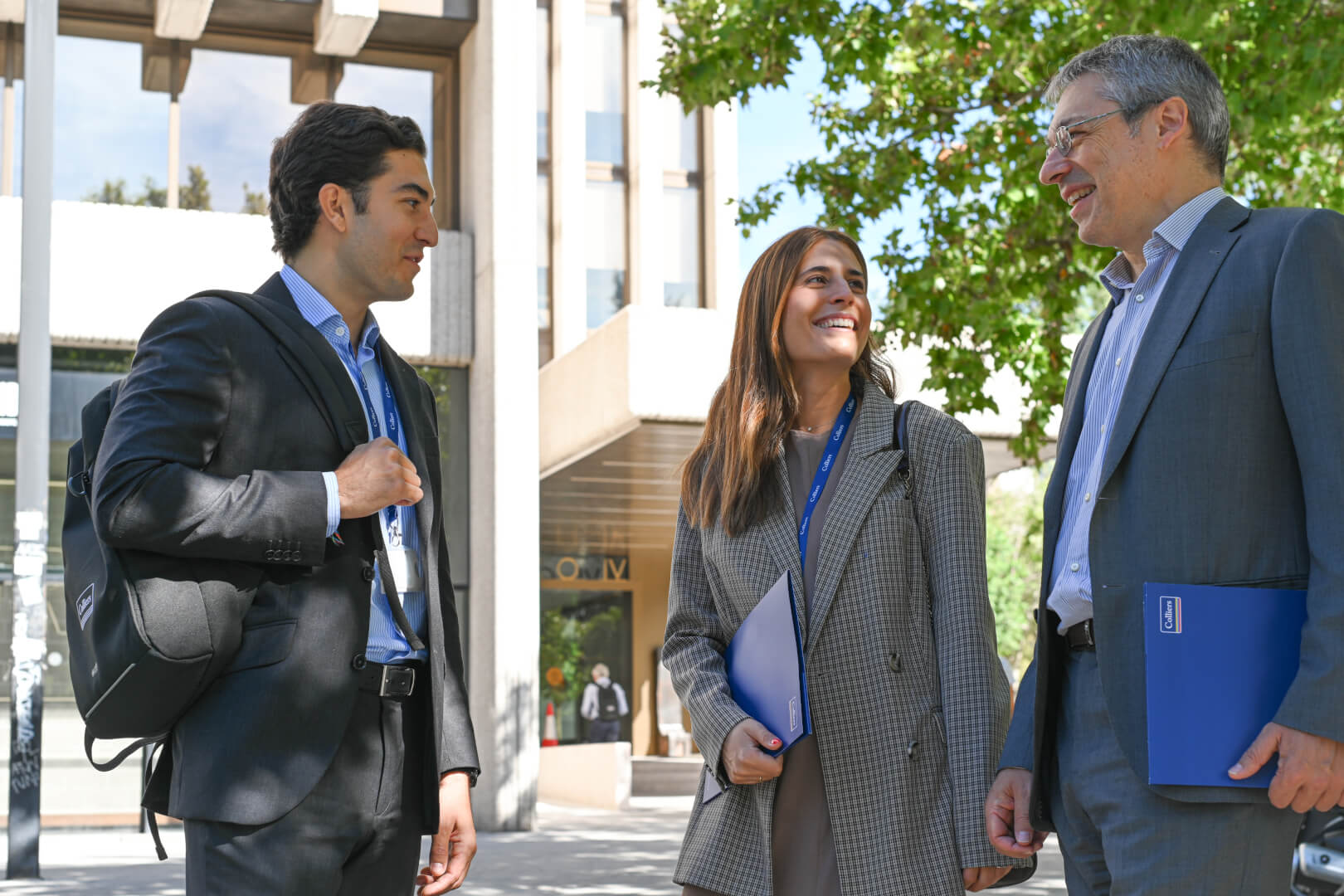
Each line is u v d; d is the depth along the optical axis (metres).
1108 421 2.68
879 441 3.08
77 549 2.54
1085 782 2.58
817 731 2.93
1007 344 10.17
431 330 14.68
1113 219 2.75
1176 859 2.39
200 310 2.58
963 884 2.83
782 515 3.07
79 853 12.02
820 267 3.16
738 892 2.90
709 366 14.02
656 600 26.75
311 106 2.85
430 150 15.31
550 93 18.86
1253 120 8.52
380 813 2.62
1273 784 2.28
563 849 12.11
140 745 2.56
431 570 2.77
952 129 10.48
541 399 17.20
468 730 2.92
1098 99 2.74
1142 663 2.47
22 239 10.52
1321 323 2.39
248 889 2.45
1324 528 2.31
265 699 2.48
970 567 2.98
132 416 2.46
